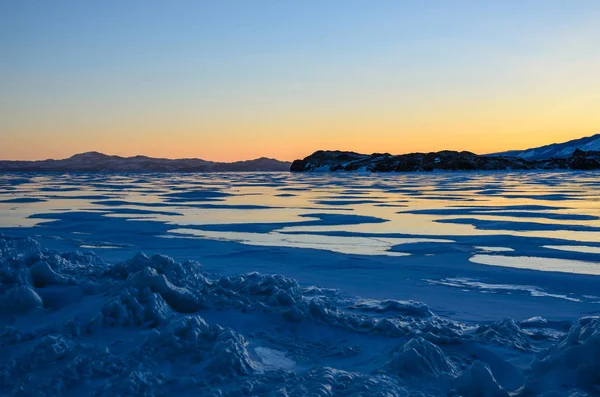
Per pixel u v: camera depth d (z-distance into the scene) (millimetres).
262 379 4277
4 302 5945
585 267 11438
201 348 4789
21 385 4176
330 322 5914
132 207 28422
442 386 4410
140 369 4391
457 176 98062
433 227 19141
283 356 5051
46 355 4617
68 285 6832
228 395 4000
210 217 22984
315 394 3982
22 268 6918
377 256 12961
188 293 6297
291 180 83062
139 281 6289
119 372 4371
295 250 13750
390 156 169250
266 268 11344
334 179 87125
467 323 6988
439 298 8539
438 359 4793
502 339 5648
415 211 25672
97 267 7945
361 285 9578
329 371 4473
